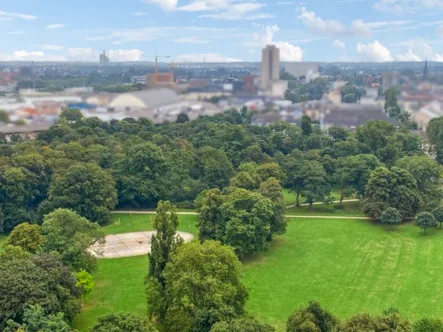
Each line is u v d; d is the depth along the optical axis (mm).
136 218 143875
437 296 90688
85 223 96875
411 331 60750
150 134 197125
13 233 95812
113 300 90438
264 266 106750
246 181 135000
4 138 181500
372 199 136875
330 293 92750
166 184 155625
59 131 184250
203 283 70750
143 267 106125
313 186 147500
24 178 137625
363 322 61656
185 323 71188
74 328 80062
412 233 127062
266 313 84688
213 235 112375
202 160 169625
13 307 68500
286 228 130000
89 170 139625
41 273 75312
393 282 97312
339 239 123562
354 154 176000
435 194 146125
